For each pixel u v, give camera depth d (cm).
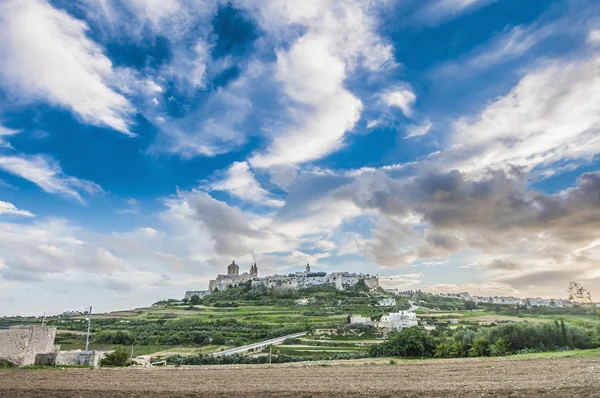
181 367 4759
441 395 2300
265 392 2558
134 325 15750
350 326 13462
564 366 3584
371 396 2341
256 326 14988
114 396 2488
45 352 5484
